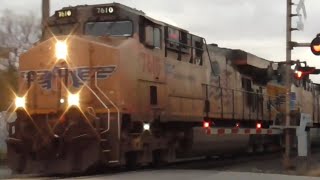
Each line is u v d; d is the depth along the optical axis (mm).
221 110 19781
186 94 16688
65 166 12938
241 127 21672
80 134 12828
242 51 21969
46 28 15047
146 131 14273
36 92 13773
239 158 21969
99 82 13398
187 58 17141
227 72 20859
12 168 13508
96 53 13508
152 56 14812
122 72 13406
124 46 13617
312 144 29578
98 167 13586
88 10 14594
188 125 16938
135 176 12070
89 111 12969
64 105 13344
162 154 15703
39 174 13406
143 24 14523
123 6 14578
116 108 13094
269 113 25188
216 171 13914
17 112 13742
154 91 14820
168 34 15820
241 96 22078
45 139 13117
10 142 13555
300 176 13234
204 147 17391
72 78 13570
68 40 13742
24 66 14133
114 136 12969
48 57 13852
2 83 21531
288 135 16203
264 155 24000
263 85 25109
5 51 23547
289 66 16062
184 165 17266
